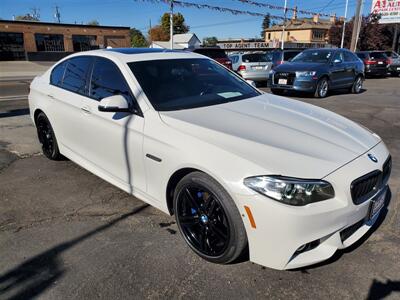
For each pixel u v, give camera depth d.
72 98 3.92
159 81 3.33
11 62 35.00
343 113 8.21
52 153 4.71
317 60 11.16
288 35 70.25
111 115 3.28
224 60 14.88
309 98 10.80
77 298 2.31
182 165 2.58
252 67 14.73
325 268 2.58
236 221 2.35
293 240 2.21
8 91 12.59
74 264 2.65
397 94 11.88
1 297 2.32
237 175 2.28
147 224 3.21
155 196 2.99
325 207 2.22
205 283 2.44
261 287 2.40
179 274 2.54
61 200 3.68
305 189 2.18
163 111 3.00
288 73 10.68
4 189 3.95
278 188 2.18
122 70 3.37
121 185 3.40
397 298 2.30
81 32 40.00
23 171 4.48
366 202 2.45
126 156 3.17
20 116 7.95
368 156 2.58
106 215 3.37
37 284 2.44
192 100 3.28
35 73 22.78
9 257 2.73
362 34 32.75
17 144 5.69
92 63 3.80
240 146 2.44
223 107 3.21
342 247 2.43
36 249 2.84
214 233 2.57
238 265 2.62
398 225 3.14
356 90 12.25
